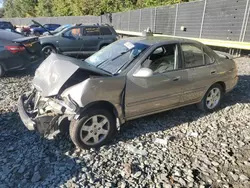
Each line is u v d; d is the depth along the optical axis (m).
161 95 4.03
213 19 11.85
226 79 4.97
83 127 3.39
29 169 3.06
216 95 4.98
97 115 3.46
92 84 3.30
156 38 4.49
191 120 4.57
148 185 2.82
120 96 3.59
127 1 28.17
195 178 2.96
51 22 35.41
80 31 11.34
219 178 2.97
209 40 11.52
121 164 3.19
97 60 4.29
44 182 2.83
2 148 3.51
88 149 3.49
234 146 3.68
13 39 7.37
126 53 4.07
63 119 3.48
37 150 3.47
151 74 3.57
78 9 35.50
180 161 3.28
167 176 2.98
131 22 22.23
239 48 10.08
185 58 4.34
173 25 15.48
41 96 3.64
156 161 3.27
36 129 3.45
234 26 10.63
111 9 30.81
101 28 11.75
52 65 3.68
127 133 4.00
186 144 3.72
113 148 3.55
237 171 3.10
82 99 3.23
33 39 7.90
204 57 4.64
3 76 7.47
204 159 3.33
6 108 4.95
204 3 12.30
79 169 3.06
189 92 4.43
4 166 3.11
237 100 5.65
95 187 2.77
